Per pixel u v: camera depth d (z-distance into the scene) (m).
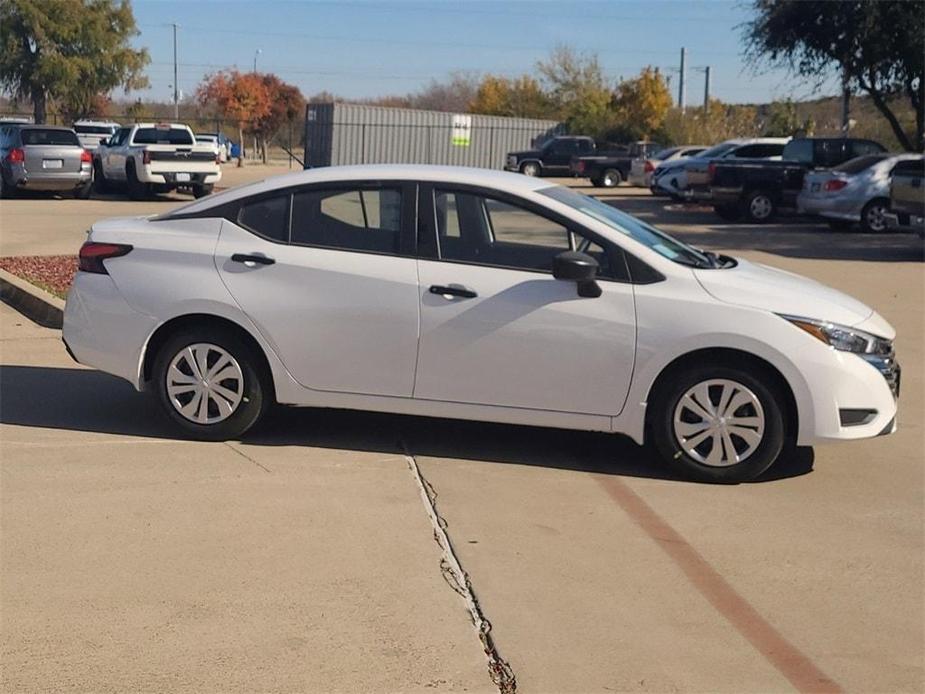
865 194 21.47
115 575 4.93
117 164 28.06
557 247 6.45
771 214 24.56
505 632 4.49
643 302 6.28
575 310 6.32
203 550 5.23
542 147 43.69
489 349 6.42
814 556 5.38
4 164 26.61
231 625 4.48
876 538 5.64
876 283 14.52
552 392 6.42
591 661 4.28
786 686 4.15
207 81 61.38
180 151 26.83
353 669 4.16
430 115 44.97
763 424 6.30
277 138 67.38
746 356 6.27
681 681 4.15
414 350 6.50
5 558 5.09
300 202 6.72
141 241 6.83
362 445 6.95
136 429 7.15
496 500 6.04
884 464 6.90
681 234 21.59
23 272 12.98
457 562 5.17
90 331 6.86
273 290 6.61
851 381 6.25
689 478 6.44
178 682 4.04
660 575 5.10
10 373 8.59
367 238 6.62
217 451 6.73
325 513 5.75
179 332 6.79
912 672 4.28
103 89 51.16
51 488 6.02
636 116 55.66
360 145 43.75
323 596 4.77
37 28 48.31
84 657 4.21
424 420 7.54
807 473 6.68
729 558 5.32
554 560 5.23
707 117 56.66
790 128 47.06
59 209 24.11
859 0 26.50
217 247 6.72
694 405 6.34
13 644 4.29
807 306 6.31
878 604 4.86
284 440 7.00
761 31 28.59
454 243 6.54
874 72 28.11
